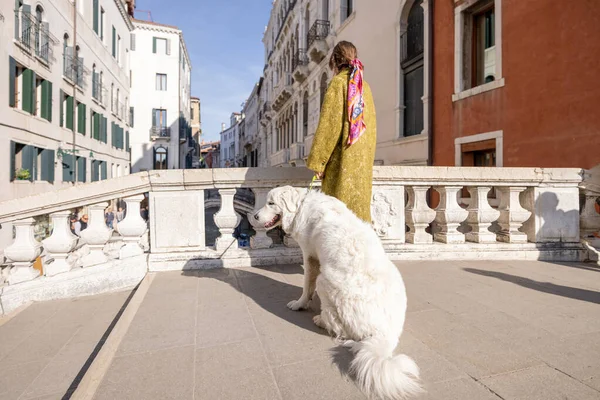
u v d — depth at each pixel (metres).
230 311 3.07
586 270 4.53
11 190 12.72
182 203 4.62
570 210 5.33
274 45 33.22
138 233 4.55
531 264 4.84
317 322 2.73
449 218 5.13
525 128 8.80
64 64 17.25
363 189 3.38
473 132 10.38
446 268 4.54
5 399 2.40
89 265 4.45
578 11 7.59
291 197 3.02
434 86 11.81
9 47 12.61
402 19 13.44
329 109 3.36
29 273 4.42
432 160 11.88
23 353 3.02
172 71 37.78
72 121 18.06
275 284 3.88
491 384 1.94
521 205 5.51
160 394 1.88
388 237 5.02
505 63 9.30
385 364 1.83
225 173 4.61
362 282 2.26
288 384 1.96
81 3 19.84
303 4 23.45
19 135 13.31
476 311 3.04
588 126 7.43
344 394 1.86
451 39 11.12
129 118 33.22
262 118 42.19
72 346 3.12
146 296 3.48
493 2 9.89
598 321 2.83
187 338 2.55
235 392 1.89
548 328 2.69
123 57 29.47
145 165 37.09
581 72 7.55
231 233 4.77
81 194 4.36
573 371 2.07
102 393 1.89
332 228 2.54
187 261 4.54
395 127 13.86
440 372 2.06
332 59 3.59
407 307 3.14
